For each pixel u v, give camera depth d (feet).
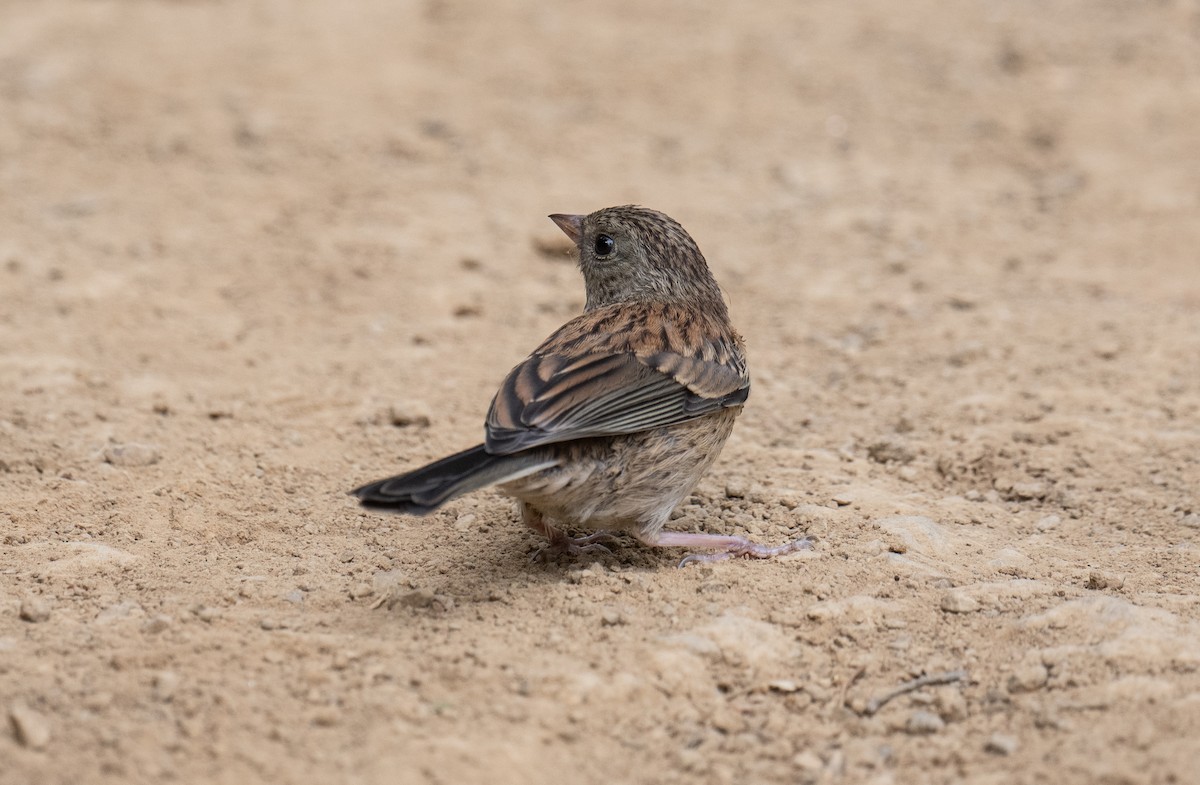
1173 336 51.19
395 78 81.82
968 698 27.68
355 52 84.94
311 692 26.45
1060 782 24.61
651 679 27.66
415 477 27.58
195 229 62.49
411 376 48.16
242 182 68.03
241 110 76.07
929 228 65.62
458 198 67.46
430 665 27.61
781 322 55.01
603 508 31.42
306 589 31.71
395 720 25.77
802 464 40.45
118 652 27.58
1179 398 45.27
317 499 37.73
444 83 81.66
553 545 34.04
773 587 31.83
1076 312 54.65
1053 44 88.38
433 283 57.82
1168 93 80.28
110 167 69.21
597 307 37.60
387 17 91.56
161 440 41.22
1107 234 64.39
